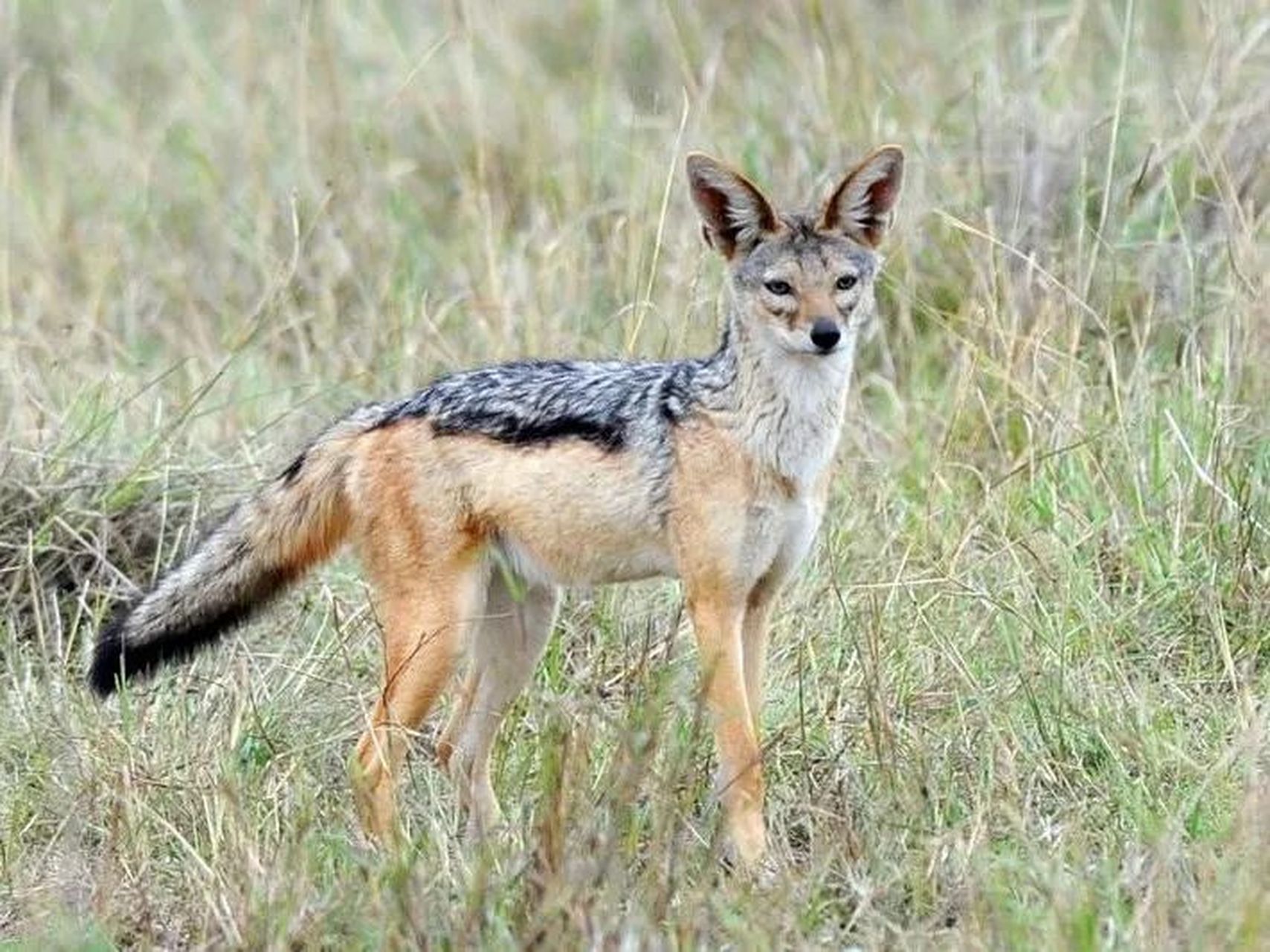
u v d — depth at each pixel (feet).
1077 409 66.28
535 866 45.70
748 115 85.40
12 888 49.62
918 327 75.05
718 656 50.16
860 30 88.63
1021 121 78.64
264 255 80.64
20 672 60.80
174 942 47.83
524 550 55.83
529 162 85.61
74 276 85.25
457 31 88.48
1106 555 62.49
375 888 45.55
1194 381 66.74
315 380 73.92
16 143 96.37
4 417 70.08
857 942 45.98
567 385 55.62
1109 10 86.53
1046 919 44.24
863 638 57.77
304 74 86.28
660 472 54.24
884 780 52.37
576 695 56.80
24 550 63.52
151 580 65.16
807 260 53.93
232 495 67.10
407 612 55.31
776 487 53.83
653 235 76.48
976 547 62.75
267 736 55.36
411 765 56.85
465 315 77.36
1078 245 71.56
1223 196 73.15
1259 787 47.60
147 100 99.81
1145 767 52.65
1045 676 56.24
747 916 45.68
